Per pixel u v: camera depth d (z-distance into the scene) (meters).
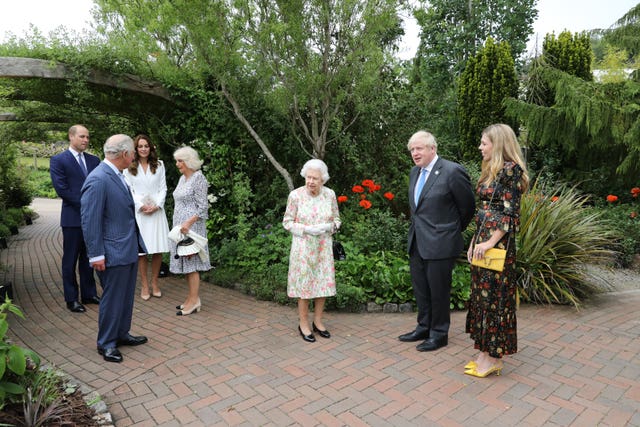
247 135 6.22
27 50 4.56
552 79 7.78
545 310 4.18
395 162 7.29
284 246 5.31
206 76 5.95
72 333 3.61
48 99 5.90
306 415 2.35
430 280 3.18
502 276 2.62
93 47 4.86
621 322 3.84
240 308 4.29
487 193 2.66
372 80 5.31
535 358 3.08
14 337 3.52
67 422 2.13
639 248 6.29
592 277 4.82
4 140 8.35
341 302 4.13
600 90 7.45
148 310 4.25
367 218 5.87
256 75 5.51
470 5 10.78
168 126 5.99
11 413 2.11
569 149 7.94
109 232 3.01
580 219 4.98
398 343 3.37
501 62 7.95
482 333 2.70
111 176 3.00
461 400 2.50
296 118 6.24
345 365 2.97
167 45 5.68
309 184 3.33
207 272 5.43
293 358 3.09
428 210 3.13
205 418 2.32
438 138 8.23
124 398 2.54
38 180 23.45
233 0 4.75
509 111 7.77
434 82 10.77
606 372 2.86
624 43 9.20
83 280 4.42
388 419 2.30
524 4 10.64
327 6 4.93
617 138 7.36
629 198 8.05
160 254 4.71
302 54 5.07
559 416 2.32
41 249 7.79
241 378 2.78
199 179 3.98
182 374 2.85
